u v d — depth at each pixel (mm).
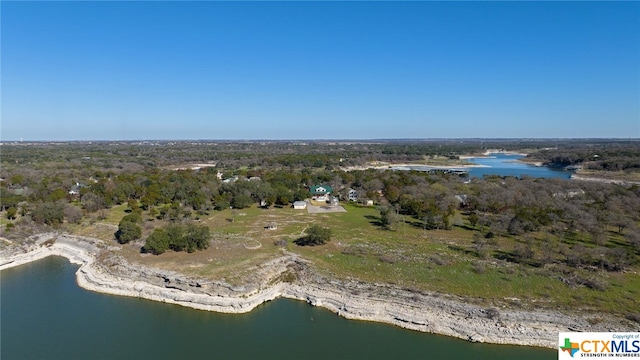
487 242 76938
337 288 58375
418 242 77750
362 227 89562
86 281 64375
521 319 48719
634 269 62875
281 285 61750
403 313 52250
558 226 87875
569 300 52656
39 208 90812
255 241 77312
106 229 85688
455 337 48094
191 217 98062
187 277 59688
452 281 58500
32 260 75188
